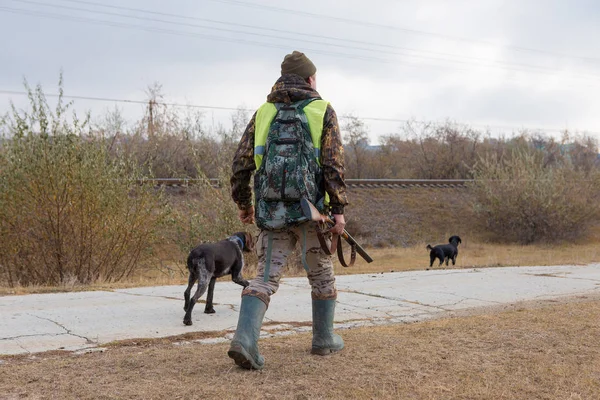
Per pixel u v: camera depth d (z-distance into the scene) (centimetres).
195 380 382
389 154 3800
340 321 643
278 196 387
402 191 2734
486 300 805
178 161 2084
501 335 516
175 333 573
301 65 416
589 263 1465
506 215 2594
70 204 1153
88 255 1188
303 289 885
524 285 957
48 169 1140
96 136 1234
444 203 2720
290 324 619
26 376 396
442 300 802
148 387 366
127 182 1245
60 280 1164
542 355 452
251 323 391
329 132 394
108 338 546
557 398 361
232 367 410
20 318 632
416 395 360
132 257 1264
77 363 432
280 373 396
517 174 2689
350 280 1013
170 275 1275
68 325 601
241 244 696
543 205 2564
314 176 391
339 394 358
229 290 873
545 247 2489
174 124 2273
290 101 403
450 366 420
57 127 1167
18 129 1146
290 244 407
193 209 1394
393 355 447
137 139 2094
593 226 2884
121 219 1220
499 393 366
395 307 742
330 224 402
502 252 2245
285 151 388
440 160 3709
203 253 636
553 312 637
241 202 420
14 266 1181
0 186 1136
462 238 2486
